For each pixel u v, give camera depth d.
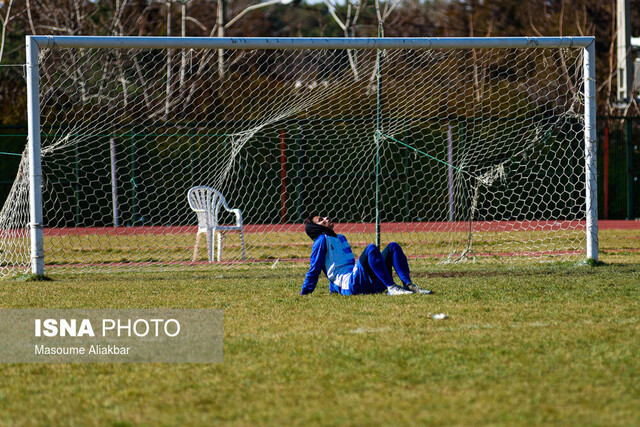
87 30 92.06
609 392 12.05
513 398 11.80
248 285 26.06
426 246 43.94
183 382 13.17
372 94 59.47
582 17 109.12
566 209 61.94
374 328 17.45
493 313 19.30
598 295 22.38
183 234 54.19
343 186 64.31
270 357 14.80
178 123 62.09
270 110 56.56
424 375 13.23
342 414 11.17
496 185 60.62
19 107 79.06
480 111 60.75
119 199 62.50
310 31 132.75
